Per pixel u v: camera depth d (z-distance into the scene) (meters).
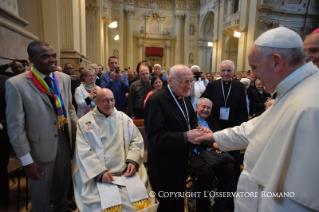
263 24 9.83
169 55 17.64
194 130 1.40
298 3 10.38
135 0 16.64
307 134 0.69
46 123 1.55
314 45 1.20
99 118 1.83
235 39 12.91
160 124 1.46
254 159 0.96
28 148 1.46
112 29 15.80
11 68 2.00
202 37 16.89
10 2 2.28
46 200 1.64
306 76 0.83
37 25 4.18
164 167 1.58
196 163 1.92
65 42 4.93
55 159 1.70
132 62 16.73
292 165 0.72
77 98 2.64
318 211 0.66
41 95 1.53
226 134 1.28
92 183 1.60
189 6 16.67
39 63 1.48
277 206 0.77
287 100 0.84
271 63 0.87
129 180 1.64
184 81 1.44
